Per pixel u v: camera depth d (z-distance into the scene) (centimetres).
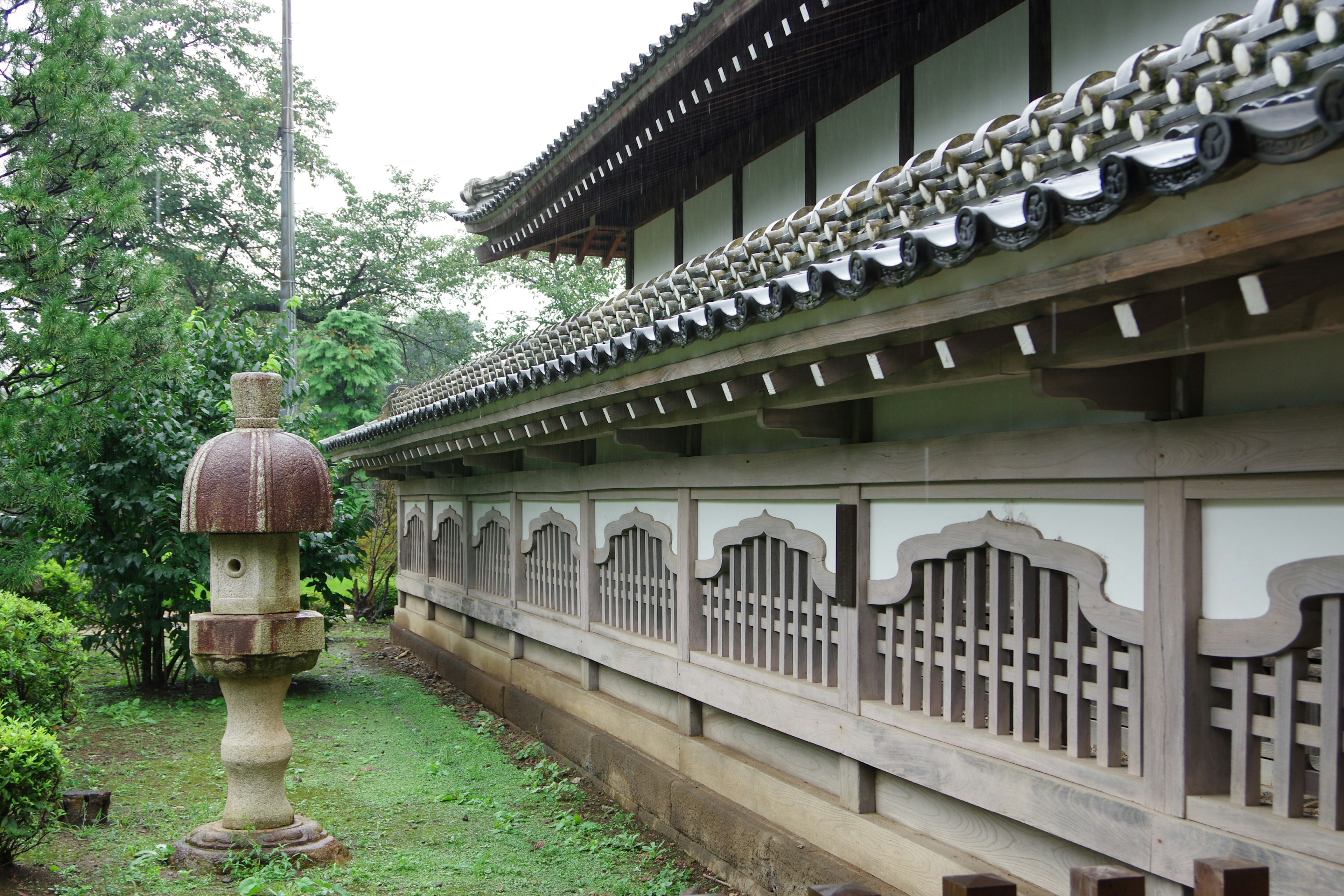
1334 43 197
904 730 471
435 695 1170
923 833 473
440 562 1418
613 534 818
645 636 767
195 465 568
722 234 816
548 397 677
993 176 301
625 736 771
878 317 350
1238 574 323
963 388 455
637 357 513
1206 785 334
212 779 727
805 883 511
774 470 583
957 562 453
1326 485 291
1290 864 295
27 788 506
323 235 2952
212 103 2653
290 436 594
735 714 617
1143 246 245
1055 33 488
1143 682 353
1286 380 309
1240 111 197
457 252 3045
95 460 960
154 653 1088
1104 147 260
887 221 353
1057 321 284
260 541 577
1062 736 413
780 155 726
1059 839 393
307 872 548
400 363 2750
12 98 807
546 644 952
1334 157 197
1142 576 354
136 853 557
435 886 545
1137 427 352
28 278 786
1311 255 220
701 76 655
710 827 607
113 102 853
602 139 788
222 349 1133
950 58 557
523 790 769
